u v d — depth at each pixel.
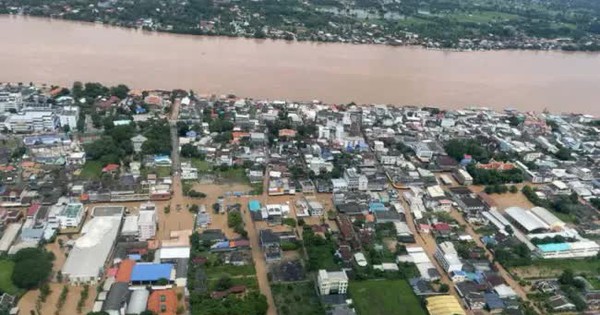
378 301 197.62
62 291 190.38
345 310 187.00
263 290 199.50
